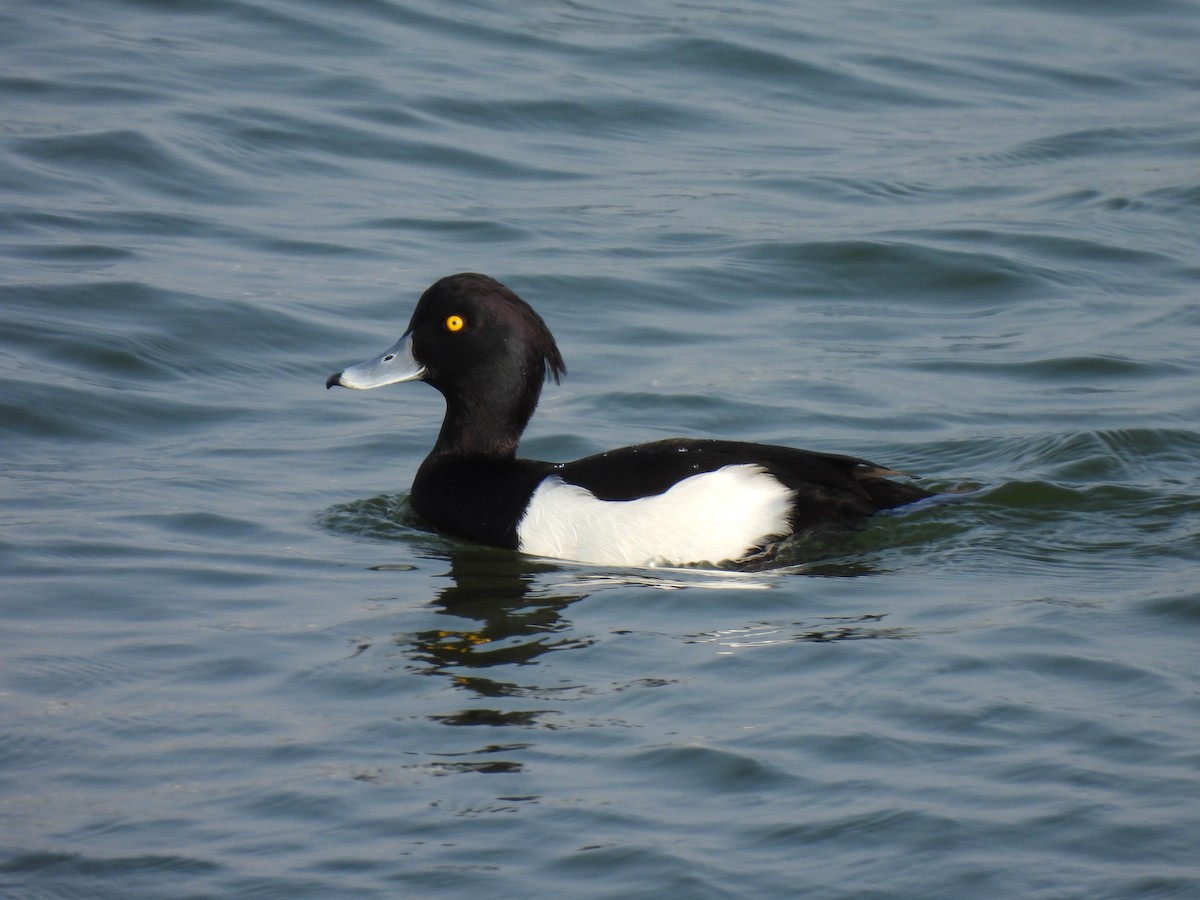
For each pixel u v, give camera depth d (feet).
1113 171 65.00
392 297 51.75
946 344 50.39
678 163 64.90
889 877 21.22
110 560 33.81
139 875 21.58
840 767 24.07
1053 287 54.75
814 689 26.86
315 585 32.86
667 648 29.01
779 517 35.01
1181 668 27.48
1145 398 45.39
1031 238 58.08
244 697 27.07
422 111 67.10
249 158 61.72
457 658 28.71
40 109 63.26
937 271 55.52
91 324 48.06
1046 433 42.29
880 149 66.90
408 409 45.91
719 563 34.73
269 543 35.47
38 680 27.63
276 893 21.15
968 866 21.40
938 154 66.54
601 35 77.15
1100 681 26.94
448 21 77.30
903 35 80.28
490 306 37.86
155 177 59.21
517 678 27.71
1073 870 21.27
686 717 25.93
